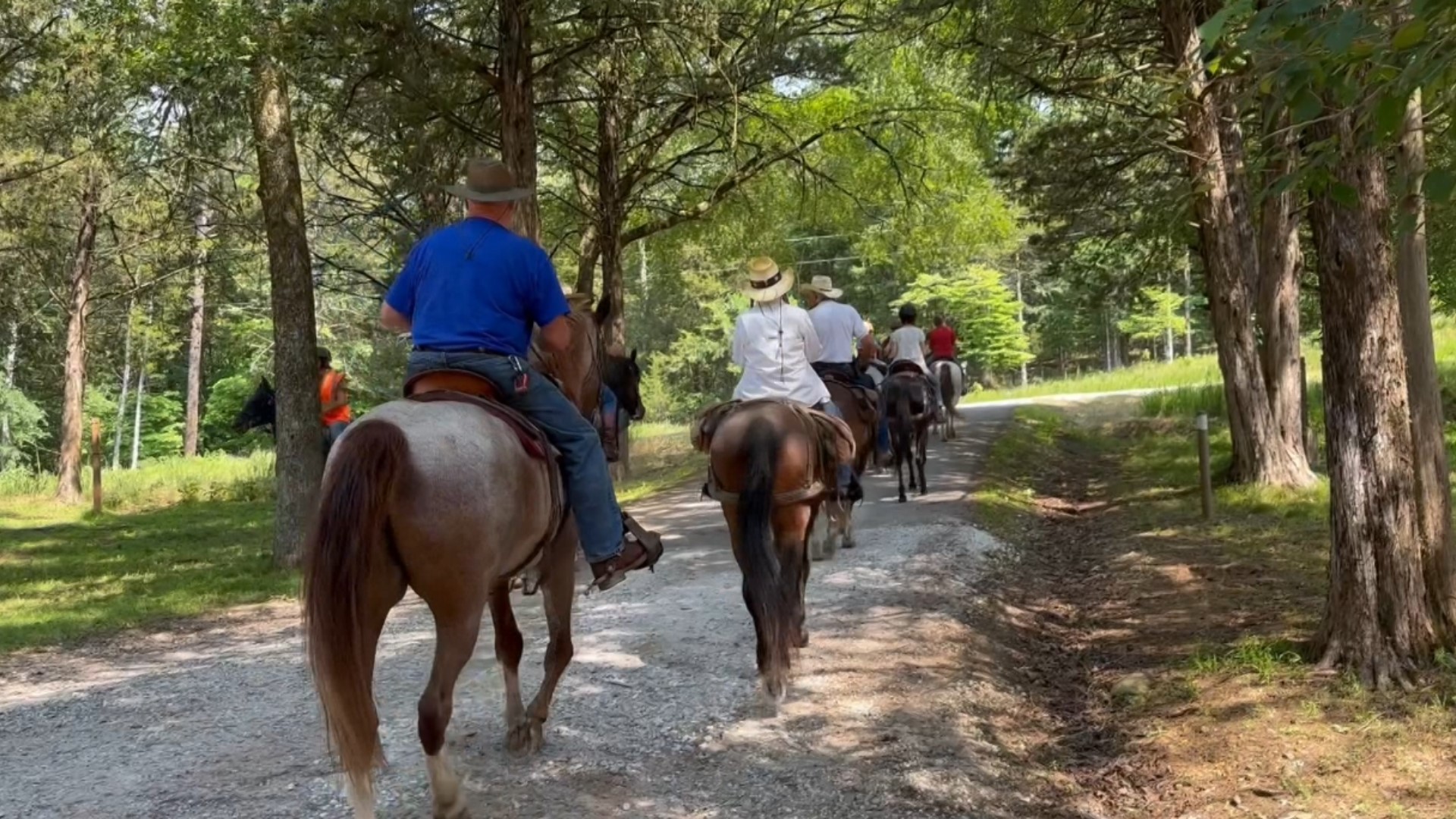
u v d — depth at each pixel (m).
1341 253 6.95
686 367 46.97
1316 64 4.24
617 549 5.63
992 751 6.59
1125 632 9.27
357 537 4.25
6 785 6.05
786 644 6.84
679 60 16.44
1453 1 3.72
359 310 40.84
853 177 24.50
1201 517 13.55
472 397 5.11
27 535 19.39
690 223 24.86
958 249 28.36
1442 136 6.50
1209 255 15.13
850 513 12.12
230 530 19.55
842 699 7.15
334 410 16.09
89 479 27.73
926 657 8.06
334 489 4.30
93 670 9.30
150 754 6.49
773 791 5.77
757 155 21.62
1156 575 10.88
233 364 50.62
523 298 5.36
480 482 4.66
